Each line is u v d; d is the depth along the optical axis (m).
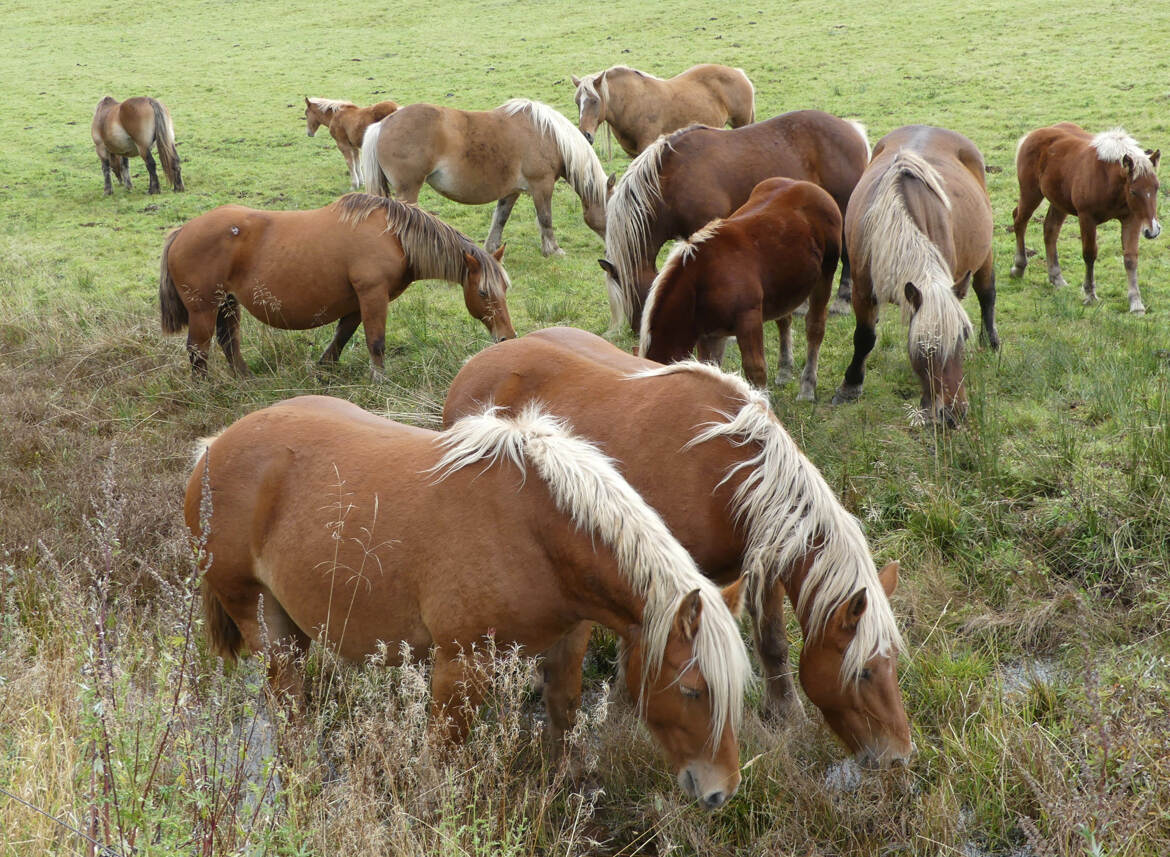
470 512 3.46
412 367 8.29
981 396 6.21
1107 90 16.34
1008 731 3.87
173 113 20.36
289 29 28.58
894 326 8.95
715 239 6.35
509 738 3.46
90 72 24.67
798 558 3.55
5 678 3.59
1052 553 5.21
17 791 2.96
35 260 12.05
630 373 4.36
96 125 15.02
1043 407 6.90
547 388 4.45
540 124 11.58
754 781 3.77
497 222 12.24
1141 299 9.10
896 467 6.10
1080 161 9.06
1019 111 15.85
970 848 3.58
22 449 6.81
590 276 11.06
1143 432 5.96
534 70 21.67
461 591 3.43
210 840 2.66
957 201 7.29
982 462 5.84
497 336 8.32
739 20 24.94
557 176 11.88
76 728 3.42
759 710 4.23
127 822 2.70
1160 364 7.36
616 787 3.89
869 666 3.32
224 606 4.11
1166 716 3.73
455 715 3.56
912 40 21.30
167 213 14.12
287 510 3.78
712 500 3.80
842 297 9.50
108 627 3.86
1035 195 9.84
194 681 3.12
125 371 8.41
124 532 5.27
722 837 3.63
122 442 6.86
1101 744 3.52
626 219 8.18
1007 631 4.71
